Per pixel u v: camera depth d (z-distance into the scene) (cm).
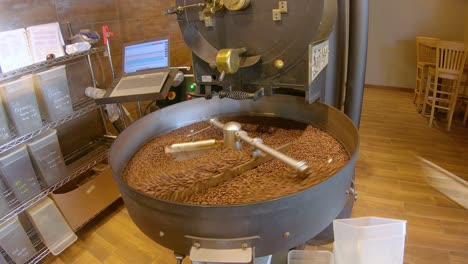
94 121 215
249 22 96
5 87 142
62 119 170
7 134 147
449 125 317
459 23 391
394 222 131
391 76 450
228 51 91
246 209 70
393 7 418
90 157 200
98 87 210
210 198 82
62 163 176
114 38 216
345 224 135
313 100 102
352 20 133
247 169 94
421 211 202
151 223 80
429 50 351
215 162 94
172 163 101
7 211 152
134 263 172
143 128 118
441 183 231
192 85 188
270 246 78
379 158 268
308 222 78
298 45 91
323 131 116
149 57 157
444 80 351
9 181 151
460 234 183
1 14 155
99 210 195
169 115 128
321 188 75
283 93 127
